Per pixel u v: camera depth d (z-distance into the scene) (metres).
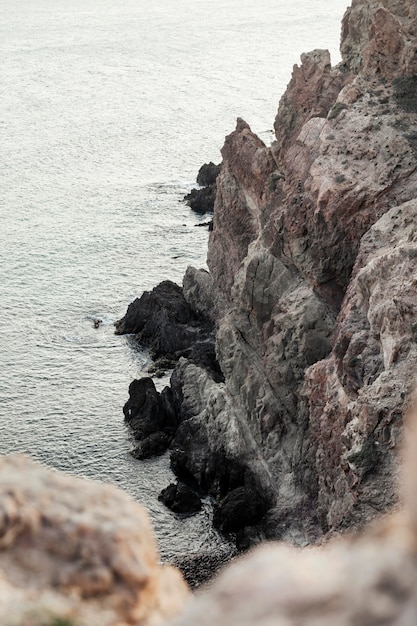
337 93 72.12
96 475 67.69
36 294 97.50
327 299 60.72
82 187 132.75
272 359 62.31
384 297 46.84
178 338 82.62
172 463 66.94
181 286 96.38
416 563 3.96
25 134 162.00
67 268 104.25
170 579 6.59
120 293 98.56
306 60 74.25
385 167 59.53
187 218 118.62
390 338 45.12
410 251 47.06
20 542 6.17
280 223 62.72
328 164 61.19
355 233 58.69
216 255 82.75
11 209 124.19
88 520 6.29
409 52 63.16
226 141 79.62
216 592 4.25
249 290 64.81
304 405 59.81
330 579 4.08
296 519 58.25
